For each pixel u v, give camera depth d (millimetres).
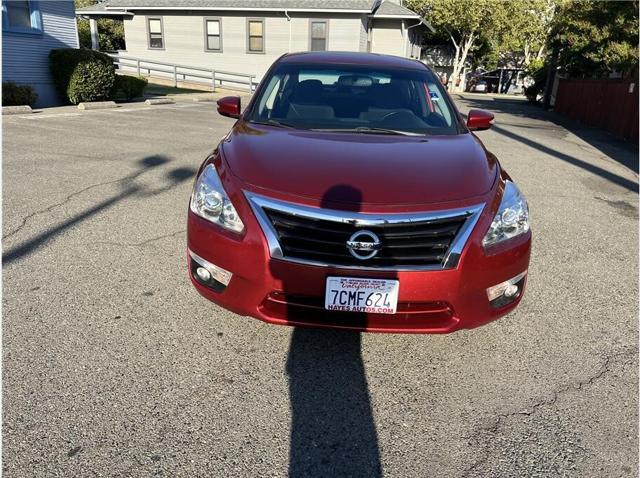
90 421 2205
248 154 2828
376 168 2693
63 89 12891
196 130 10070
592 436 2277
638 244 4891
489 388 2584
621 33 15016
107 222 4562
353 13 21953
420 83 3990
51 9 12750
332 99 3729
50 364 2564
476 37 36562
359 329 2510
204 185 2746
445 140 3295
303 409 2367
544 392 2572
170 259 3861
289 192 2475
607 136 13578
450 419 2352
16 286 3326
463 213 2484
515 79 41156
